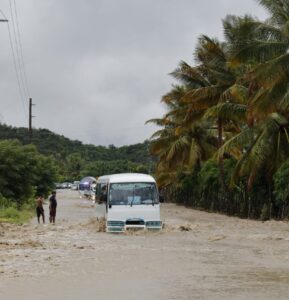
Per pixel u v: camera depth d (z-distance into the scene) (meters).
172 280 13.34
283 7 32.81
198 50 46.69
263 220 37.88
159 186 74.31
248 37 32.97
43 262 16.42
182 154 59.88
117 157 185.38
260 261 16.80
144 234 25.27
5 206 41.47
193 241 22.72
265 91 32.25
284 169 34.88
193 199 61.09
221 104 40.41
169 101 56.66
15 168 43.56
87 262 16.44
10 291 11.95
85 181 94.62
